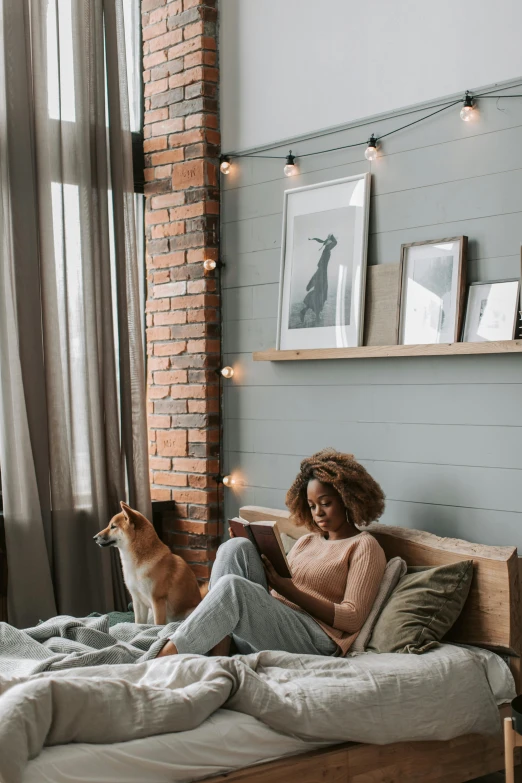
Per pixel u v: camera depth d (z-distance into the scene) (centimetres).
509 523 308
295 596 280
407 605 278
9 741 186
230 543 288
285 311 378
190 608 336
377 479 348
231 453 407
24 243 371
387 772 249
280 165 385
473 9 318
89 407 389
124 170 404
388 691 246
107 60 398
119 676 234
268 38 389
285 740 231
